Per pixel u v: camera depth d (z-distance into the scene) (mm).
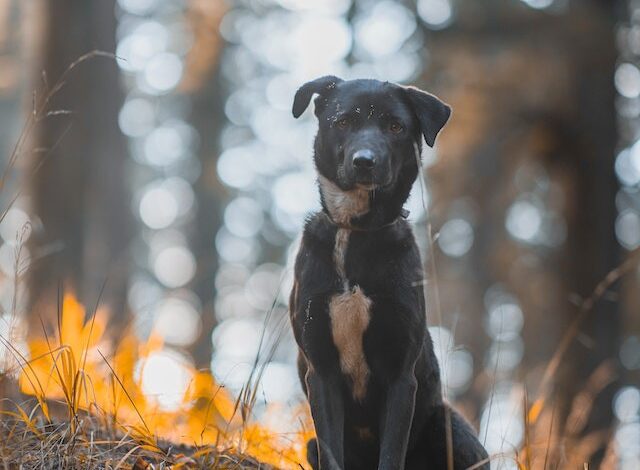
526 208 21562
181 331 22594
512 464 6227
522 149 15711
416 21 16328
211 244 25797
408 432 5504
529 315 21000
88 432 5543
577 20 13734
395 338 5492
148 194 31844
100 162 11828
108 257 12438
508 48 15141
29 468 5035
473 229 21781
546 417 6926
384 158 5668
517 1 14922
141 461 5074
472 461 5770
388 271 5535
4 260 13391
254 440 6070
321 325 5547
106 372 6742
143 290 30656
